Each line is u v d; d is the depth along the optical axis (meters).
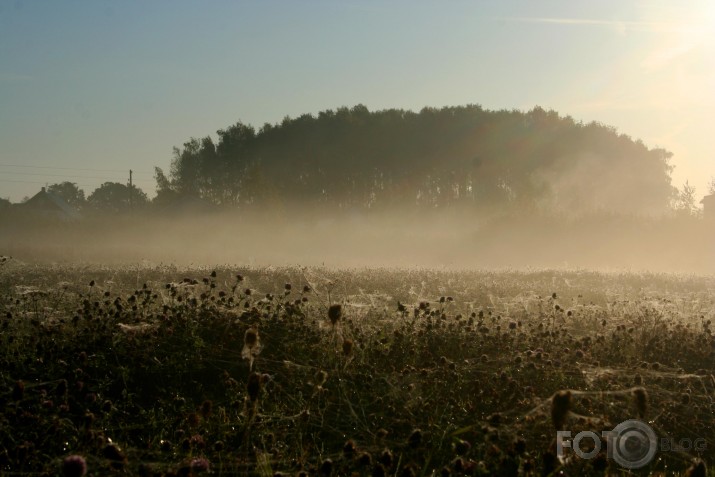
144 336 7.30
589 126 87.56
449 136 83.94
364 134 85.00
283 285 15.33
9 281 14.90
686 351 7.94
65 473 3.45
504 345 7.59
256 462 4.69
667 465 5.38
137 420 5.74
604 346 7.80
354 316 8.62
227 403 6.13
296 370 6.63
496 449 4.54
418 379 6.24
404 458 4.92
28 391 5.91
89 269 18.88
